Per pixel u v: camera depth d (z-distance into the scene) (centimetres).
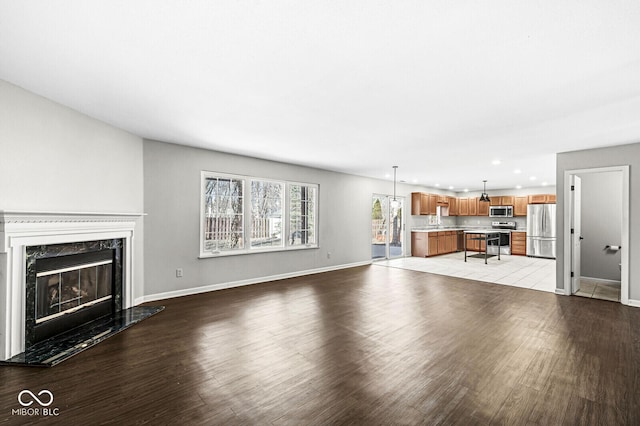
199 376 230
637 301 421
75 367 243
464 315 378
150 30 182
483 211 1103
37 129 283
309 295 472
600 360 257
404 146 466
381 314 381
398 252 1002
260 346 285
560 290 488
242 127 376
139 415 185
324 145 464
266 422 179
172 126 375
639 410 189
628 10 156
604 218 601
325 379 227
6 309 251
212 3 157
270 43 194
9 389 212
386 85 254
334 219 707
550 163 603
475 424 176
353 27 176
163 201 448
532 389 213
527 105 295
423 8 158
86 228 329
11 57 215
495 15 163
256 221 566
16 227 258
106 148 365
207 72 236
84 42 195
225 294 475
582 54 202
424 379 227
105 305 364
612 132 380
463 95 274
